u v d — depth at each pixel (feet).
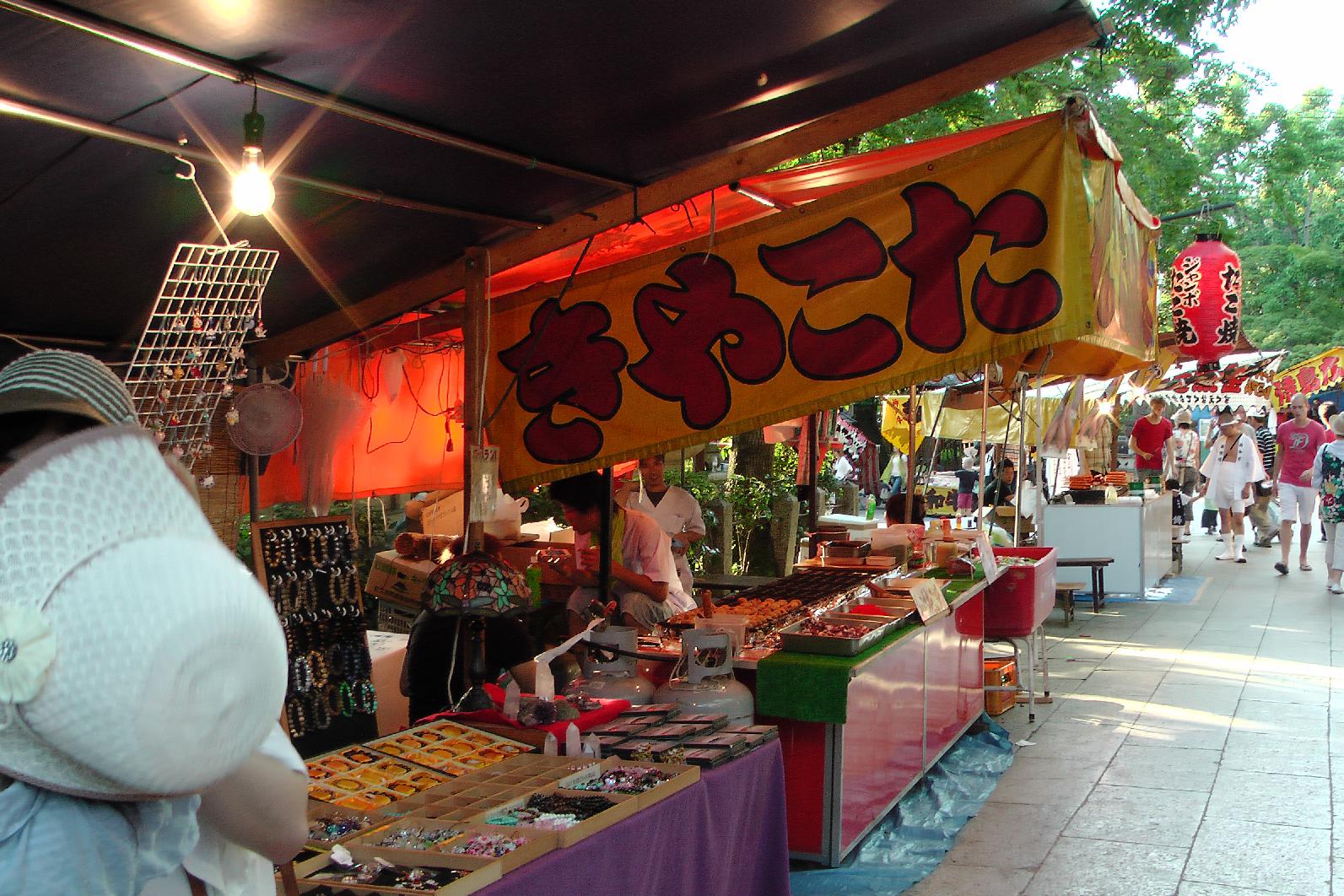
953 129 38.19
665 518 26.86
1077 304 13.16
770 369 15.14
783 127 13.43
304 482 16.89
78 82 9.03
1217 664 29.50
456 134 11.66
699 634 14.38
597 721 13.01
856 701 15.75
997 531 29.58
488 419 17.16
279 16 8.50
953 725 21.48
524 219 14.78
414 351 20.74
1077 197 13.19
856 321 14.48
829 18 10.42
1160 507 45.14
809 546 28.89
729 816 11.47
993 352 13.56
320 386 16.99
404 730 12.16
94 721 4.01
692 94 11.78
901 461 66.39
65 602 4.01
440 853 8.27
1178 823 17.40
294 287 14.55
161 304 11.69
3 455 5.13
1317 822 17.37
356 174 12.24
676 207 17.24
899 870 15.38
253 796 5.03
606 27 9.72
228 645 4.24
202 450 12.45
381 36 9.18
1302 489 46.37
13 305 12.71
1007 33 11.91
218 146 10.68
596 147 12.89
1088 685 27.37
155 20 8.32
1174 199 45.70
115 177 10.70
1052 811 18.13
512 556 22.90
